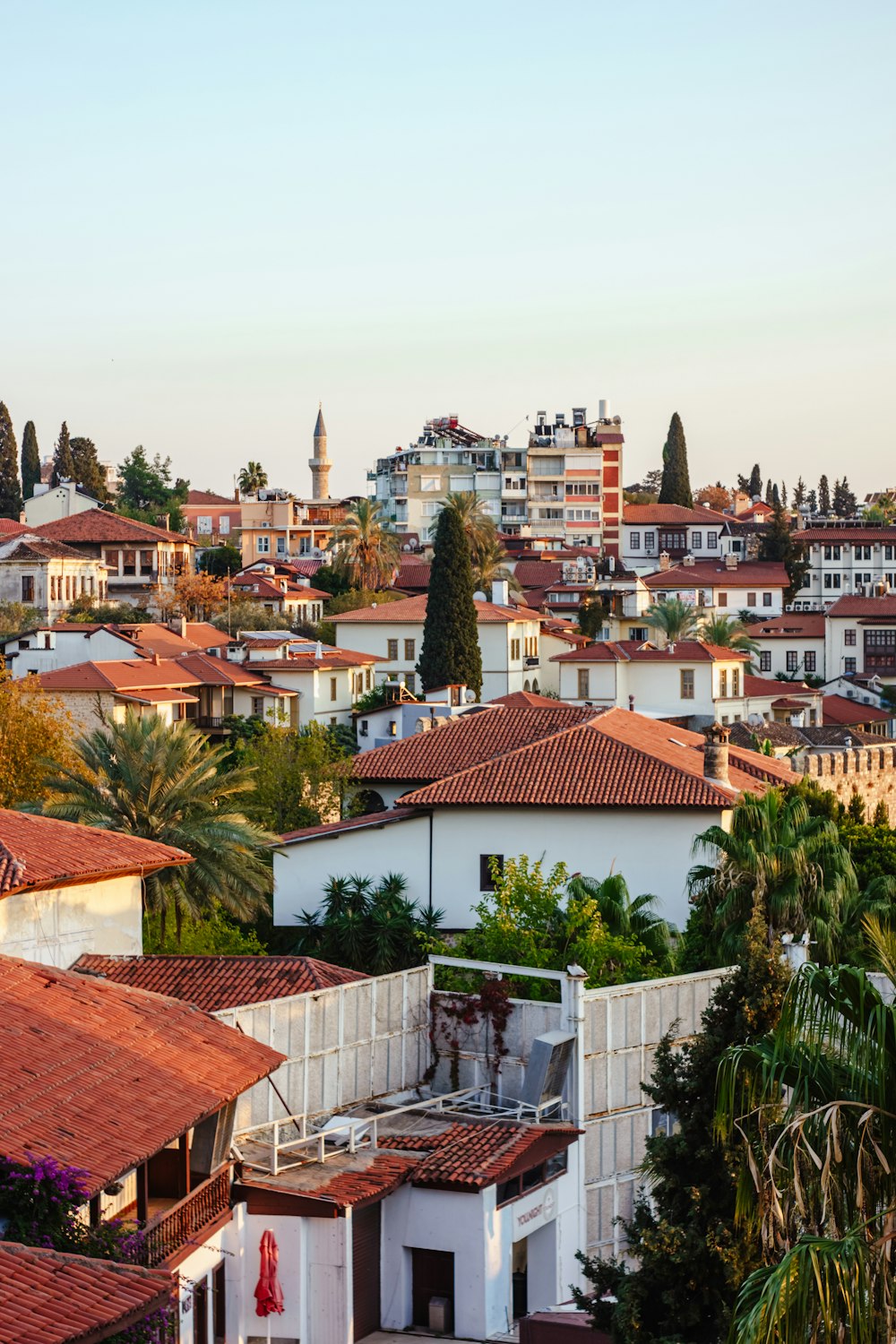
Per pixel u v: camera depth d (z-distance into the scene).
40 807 58.47
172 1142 28.52
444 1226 32.94
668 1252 22.92
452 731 68.50
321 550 199.25
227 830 55.44
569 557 188.62
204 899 56.19
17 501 196.62
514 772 59.25
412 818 58.84
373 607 132.25
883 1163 17.88
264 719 102.50
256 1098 34.22
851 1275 16.83
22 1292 19.19
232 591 146.38
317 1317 31.06
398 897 56.69
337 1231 31.09
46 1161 22.94
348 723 112.25
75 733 84.75
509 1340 32.34
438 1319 32.88
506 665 128.00
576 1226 36.69
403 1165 33.34
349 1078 36.62
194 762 61.66
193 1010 31.52
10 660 107.38
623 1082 38.44
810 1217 18.78
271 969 37.88
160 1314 20.73
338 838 59.25
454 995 38.69
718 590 179.12
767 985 24.11
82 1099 25.89
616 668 124.25
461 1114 37.12
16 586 131.75
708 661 123.31
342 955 54.25
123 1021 29.58
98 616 131.75
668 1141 23.81
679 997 39.91
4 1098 24.89
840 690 158.12
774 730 111.81
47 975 30.50
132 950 40.12
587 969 43.81
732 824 48.56
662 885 56.66
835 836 48.50
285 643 113.88
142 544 146.75
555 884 48.97
